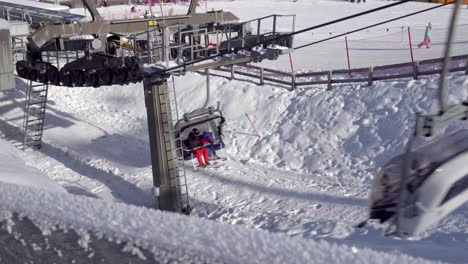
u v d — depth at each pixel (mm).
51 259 2748
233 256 2201
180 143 15461
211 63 14633
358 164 15992
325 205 13656
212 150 17109
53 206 3117
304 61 27188
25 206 3127
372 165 15727
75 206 3078
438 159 3557
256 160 17828
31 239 2873
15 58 24984
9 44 18047
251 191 15320
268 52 14086
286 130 18453
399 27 38094
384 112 16969
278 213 13555
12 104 24906
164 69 13445
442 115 3100
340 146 16891
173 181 15016
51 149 20453
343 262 2033
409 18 43750
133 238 2559
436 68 19422
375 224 10992
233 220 13656
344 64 25641
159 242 2449
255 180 16047
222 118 16859
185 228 2600
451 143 3723
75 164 18859
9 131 22672
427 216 3473
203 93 21766
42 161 19344
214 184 16109
